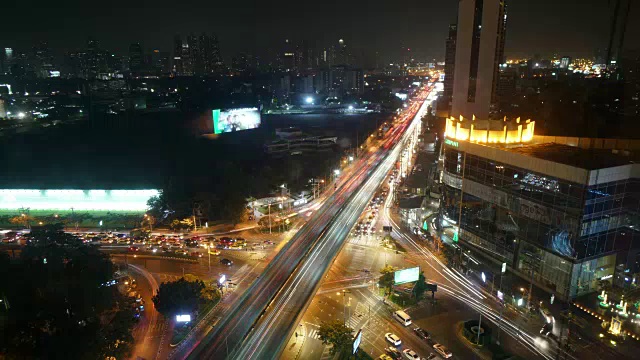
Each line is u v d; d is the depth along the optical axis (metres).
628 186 115.94
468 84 183.88
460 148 151.25
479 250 145.38
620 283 123.94
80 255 123.38
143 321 122.69
